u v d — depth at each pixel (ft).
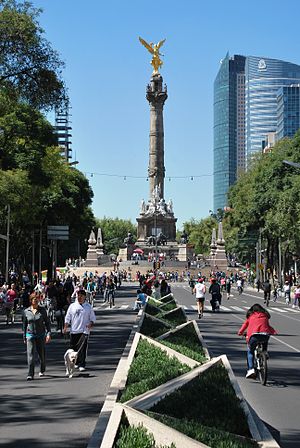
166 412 28.32
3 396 55.62
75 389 58.85
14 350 90.12
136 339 63.41
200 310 153.99
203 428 25.54
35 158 192.24
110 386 55.77
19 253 286.25
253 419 29.43
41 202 225.97
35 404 52.19
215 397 31.35
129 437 24.40
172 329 81.56
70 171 265.75
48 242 296.71
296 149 261.85
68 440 40.91
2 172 171.22
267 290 207.82
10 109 170.91
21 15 125.49
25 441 40.65
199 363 52.70
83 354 67.97
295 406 52.31
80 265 520.42
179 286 378.32
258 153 392.68
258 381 65.05
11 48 126.41
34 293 66.80
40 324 65.57
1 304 157.69
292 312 182.50
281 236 271.08
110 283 193.16
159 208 563.48
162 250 556.10
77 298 68.54
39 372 69.67
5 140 182.09
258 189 273.54
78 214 282.15
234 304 215.51
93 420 46.62
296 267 382.63
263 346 63.93
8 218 191.31
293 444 40.40
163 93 532.32
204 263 533.55
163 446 23.65
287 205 229.45
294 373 70.28
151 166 549.13
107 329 120.98
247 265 485.97
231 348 92.22
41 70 128.77
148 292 176.24
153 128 539.70
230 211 396.78
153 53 536.42
